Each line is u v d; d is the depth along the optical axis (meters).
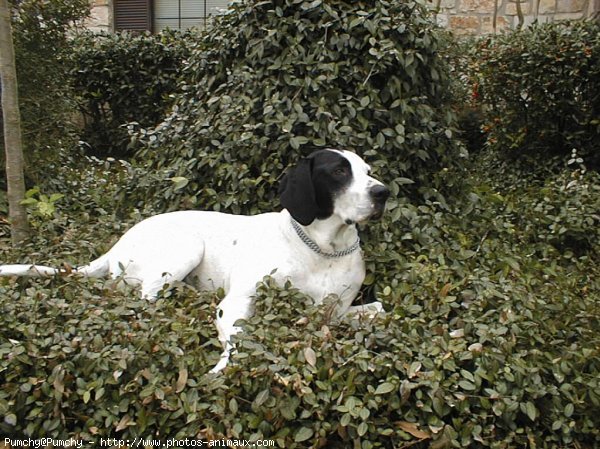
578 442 2.89
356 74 4.34
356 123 4.29
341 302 3.64
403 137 4.27
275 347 3.03
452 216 4.42
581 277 4.13
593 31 6.98
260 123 4.34
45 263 4.14
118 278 3.72
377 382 2.94
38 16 6.20
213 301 3.65
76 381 2.98
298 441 2.79
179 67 9.78
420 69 4.51
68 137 6.62
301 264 3.54
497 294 3.39
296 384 2.81
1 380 3.10
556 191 5.31
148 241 3.82
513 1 9.60
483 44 7.52
